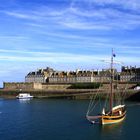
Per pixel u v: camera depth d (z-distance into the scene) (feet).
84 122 308.81
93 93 627.05
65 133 259.19
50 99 643.45
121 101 557.33
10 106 481.46
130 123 299.99
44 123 306.76
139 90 594.24
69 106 467.93
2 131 268.62
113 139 239.30
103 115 295.89
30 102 561.84
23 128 281.74
